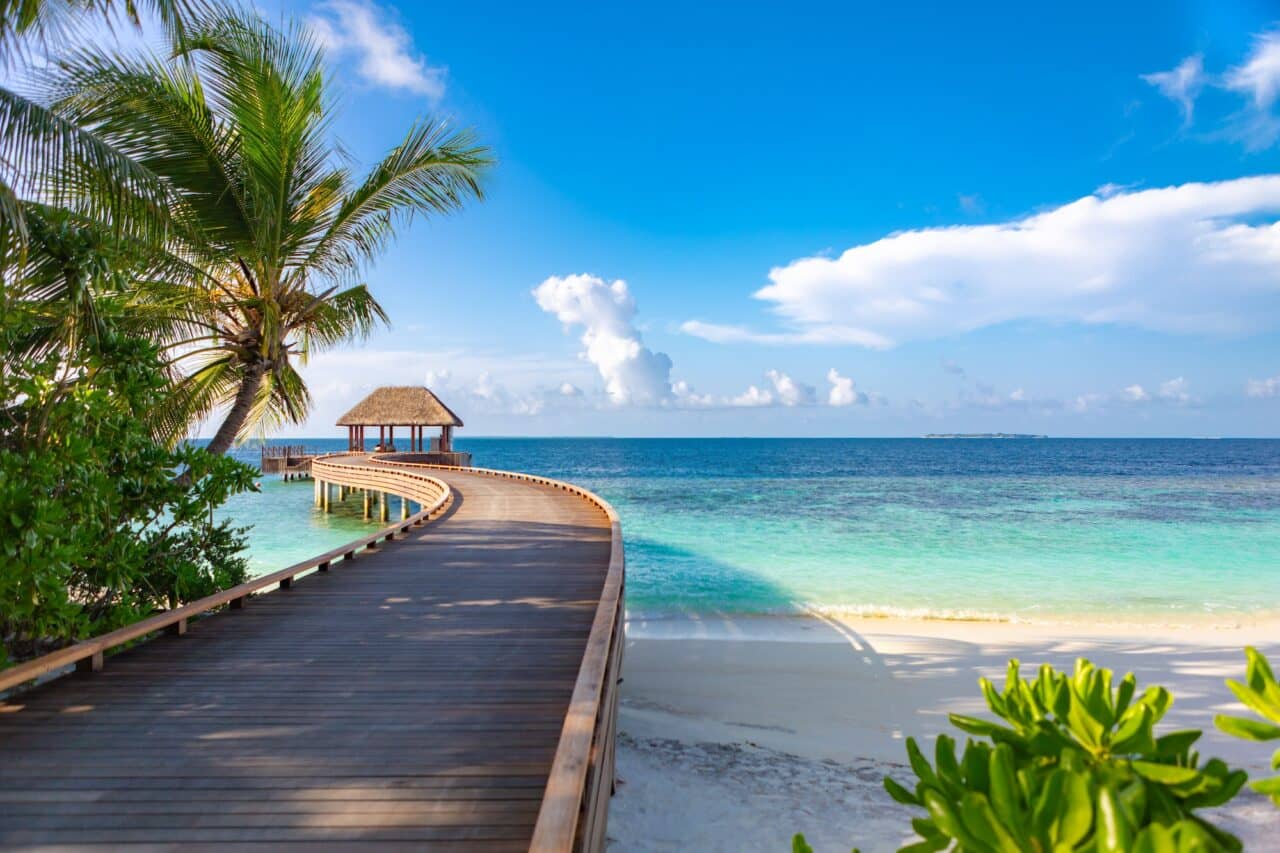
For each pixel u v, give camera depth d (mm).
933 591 15117
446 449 42656
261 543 22828
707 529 24016
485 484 23203
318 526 27453
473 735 4258
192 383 10250
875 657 10594
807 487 43406
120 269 7059
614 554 8406
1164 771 1015
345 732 4293
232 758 3941
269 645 6012
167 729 4316
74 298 5961
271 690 4973
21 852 3096
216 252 9055
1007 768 955
